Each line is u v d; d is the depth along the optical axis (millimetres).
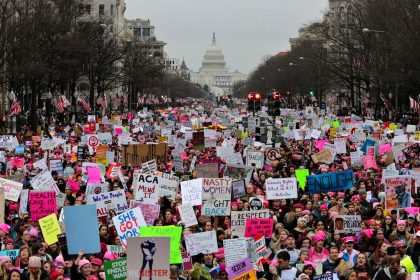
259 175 52156
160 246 26625
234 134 93625
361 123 99812
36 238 34031
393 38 129500
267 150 67188
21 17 123312
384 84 145000
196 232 34812
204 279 30047
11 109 104500
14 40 121438
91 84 167250
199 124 119188
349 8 198125
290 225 39188
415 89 135125
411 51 120062
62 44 128000
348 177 46250
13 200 41031
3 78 122188
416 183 46938
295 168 58312
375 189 47000
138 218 33406
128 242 26578
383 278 30344
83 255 31719
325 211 39688
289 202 43844
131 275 26641
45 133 91375
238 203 40438
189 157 65312
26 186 50312
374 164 57656
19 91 129875
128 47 184625
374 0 155625
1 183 41031
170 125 106938
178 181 44438
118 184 46750
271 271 30547
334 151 61656
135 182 41906
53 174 54781
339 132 88750
